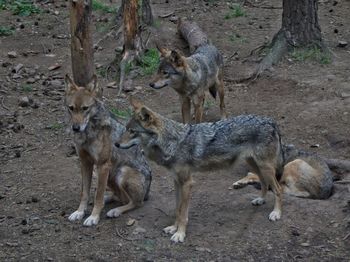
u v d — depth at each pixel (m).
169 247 9.55
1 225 10.30
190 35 19.14
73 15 13.33
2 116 15.05
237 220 10.33
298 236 9.83
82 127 9.85
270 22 22.16
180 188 9.78
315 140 13.80
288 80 17.00
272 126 10.17
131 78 17.55
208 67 14.34
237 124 10.02
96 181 11.95
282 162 10.65
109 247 9.58
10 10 23.11
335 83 16.59
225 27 21.62
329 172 11.36
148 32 20.25
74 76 13.77
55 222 10.38
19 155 13.10
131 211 10.67
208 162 9.88
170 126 9.62
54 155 13.16
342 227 10.02
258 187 11.64
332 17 22.41
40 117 15.10
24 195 11.41
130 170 10.55
